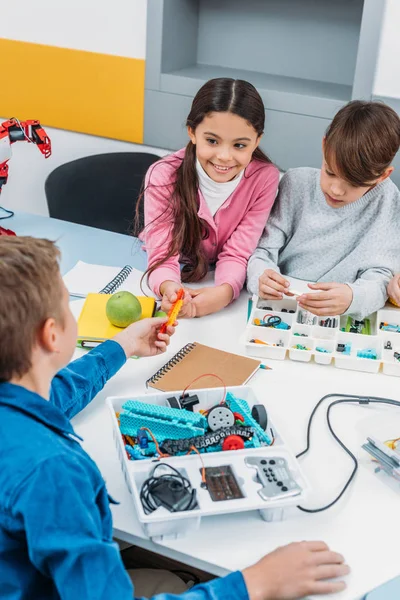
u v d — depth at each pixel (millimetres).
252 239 1607
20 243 782
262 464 952
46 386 810
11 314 729
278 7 2400
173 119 2508
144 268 1651
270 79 2449
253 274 1521
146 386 1178
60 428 789
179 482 896
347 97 2246
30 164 2865
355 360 1257
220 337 1357
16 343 741
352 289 1385
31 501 698
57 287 778
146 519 839
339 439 1076
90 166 2277
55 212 2197
